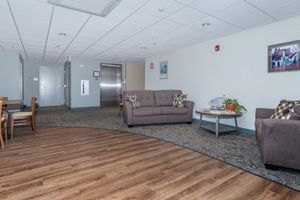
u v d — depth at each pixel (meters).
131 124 4.81
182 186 1.95
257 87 4.04
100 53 7.00
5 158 2.67
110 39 4.99
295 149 2.13
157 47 5.91
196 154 2.90
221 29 4.17
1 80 6.67
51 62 9.78
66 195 1.76
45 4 2.96
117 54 7.15
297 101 3.06
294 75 3.47
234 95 4.49
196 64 5.50
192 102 5.25
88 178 2.10
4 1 2.86
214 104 4.91
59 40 5.11
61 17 3.48
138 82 10.20
